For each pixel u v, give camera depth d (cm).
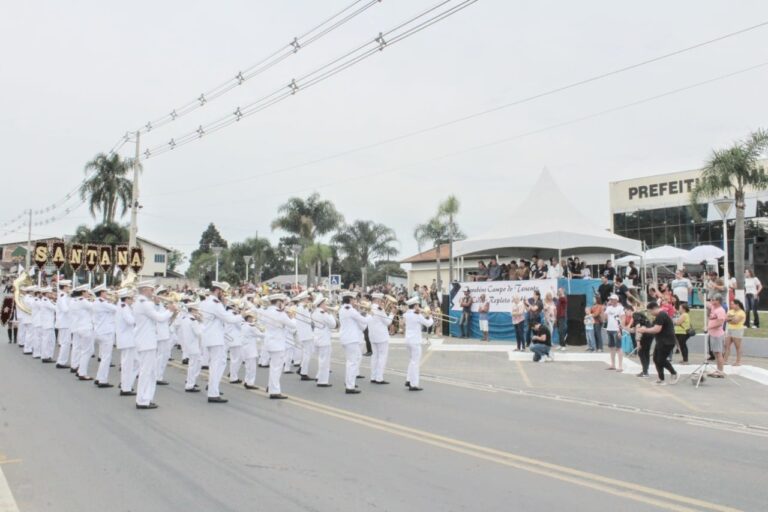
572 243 2275
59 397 1187
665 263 2997
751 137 2372
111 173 4619
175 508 565
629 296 1912
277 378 1212
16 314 2383
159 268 7381
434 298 2881
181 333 1369
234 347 1378
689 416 1025
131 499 589
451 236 3841
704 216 3869
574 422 967
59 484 636
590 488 627
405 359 1967
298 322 1522
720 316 1477
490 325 2461
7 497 593
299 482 643
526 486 633
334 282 3225
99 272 3975
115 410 1059
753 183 2356
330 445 807
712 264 3133
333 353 2223
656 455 762
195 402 1157
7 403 1111
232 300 1491
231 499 589
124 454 757
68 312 1712
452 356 2008
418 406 1112
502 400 1184
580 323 2211
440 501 584
